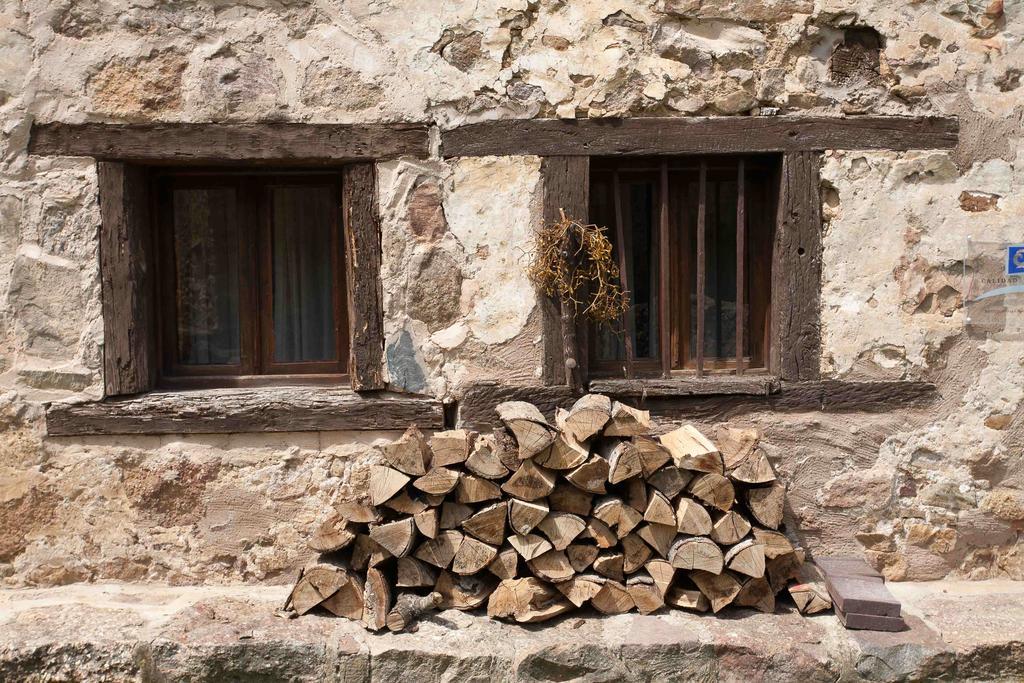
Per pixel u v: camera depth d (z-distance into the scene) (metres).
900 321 3.61
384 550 3.21
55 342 3.48
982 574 3.71
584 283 3.57
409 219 3.50
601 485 3.15
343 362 3.72
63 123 3.41
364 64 3.45
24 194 3.43
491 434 3.40
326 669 3.06
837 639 3.13
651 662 3.08
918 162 3.57
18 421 3.49
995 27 3.58
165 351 3.72
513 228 3.52
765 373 3.72
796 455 3.62
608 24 3.47
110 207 3.45
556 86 3.47
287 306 3.73
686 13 3.48
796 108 3.54
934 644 3.10
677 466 3.18
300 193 3.69
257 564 3.56
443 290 3.52
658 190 3.69
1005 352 3.64
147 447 3.52
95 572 3.55
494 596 3.21
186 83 3.42
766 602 3.32
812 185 3.55
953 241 3.61
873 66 3.55
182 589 3.53
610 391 3.55
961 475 3.65
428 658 3.05
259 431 3.52
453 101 3.47
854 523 3.65
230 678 3.08
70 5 3.39
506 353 3.55
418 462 3.12
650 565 3.26
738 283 3.67
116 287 3.48
